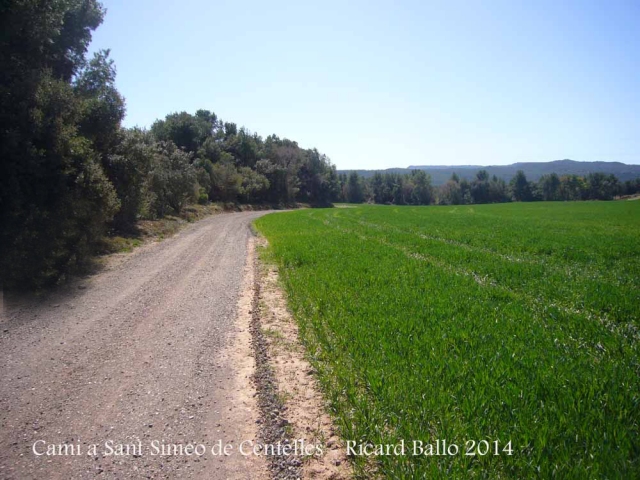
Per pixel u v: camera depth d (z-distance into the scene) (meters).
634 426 4.18
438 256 16.48
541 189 132.88
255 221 38.53
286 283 11.71
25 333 7.73
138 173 20.84
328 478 3.90
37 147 11.57
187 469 3.95
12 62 11.94
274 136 110.62
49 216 11.73
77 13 15.75
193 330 8.04
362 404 4.75
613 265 14.92
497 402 4.61
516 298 9.72
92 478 3.78
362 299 9.41
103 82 17.88
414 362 5.75
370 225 34.19
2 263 10.69
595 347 6.68
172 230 26.95
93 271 13.90
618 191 130.12
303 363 6.53
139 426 4.66
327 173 105.44
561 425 4.16
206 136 78.06
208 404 5.21
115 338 7.52
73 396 5.33
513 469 3.65
